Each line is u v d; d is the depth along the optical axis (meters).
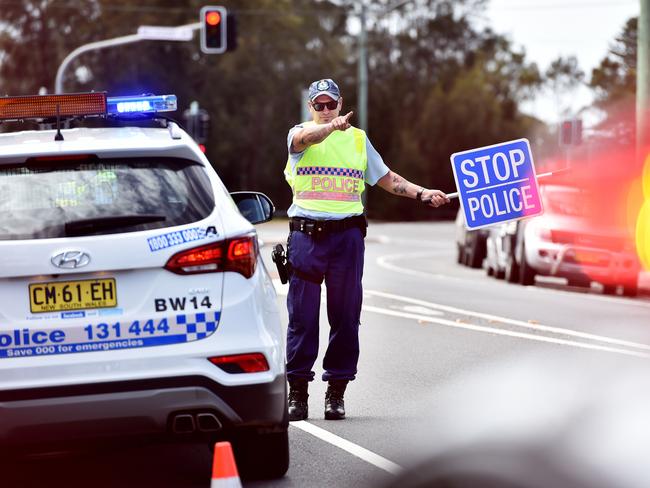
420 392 26.28
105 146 17.20
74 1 195.50
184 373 16.56
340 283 23.30
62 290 16.52
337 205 23.17
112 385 16.41
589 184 60.09
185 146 17.50
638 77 62.81
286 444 18.12
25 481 18.66
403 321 41.16
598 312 44.66
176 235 16.77
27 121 21.45
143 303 16.64
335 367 23.58
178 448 21.16
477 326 39.47
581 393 8.72
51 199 16.80
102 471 19.36
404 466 9.52
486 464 8.76
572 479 8.37
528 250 58.00
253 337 16.95
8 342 16.38
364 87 142.00
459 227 78.94
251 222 21.34
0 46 195.38
